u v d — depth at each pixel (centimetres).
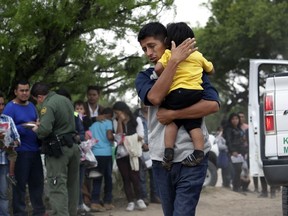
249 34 2844
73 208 825
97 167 990
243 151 1413
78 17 909
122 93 1057
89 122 989
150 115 477
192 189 462
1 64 905
